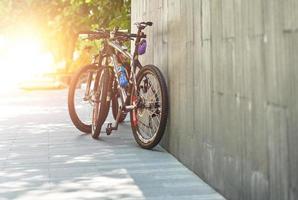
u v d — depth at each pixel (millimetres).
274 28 2438
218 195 3400
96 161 4586
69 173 4145
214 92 3447
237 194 3035
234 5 3006
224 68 3219
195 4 3871
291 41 2262
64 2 16172
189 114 4117
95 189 3650
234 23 3012
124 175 4047
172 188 3627
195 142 3965
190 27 4023
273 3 2443
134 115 5266
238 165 3002
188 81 4121
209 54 3535
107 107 5699
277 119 2428
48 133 6289
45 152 5051
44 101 11031
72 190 3635
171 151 4801
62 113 8547
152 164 4418
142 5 6211
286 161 2342
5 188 3719
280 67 2381
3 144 5551
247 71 2812
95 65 6113
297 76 2213
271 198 2518
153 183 3783
